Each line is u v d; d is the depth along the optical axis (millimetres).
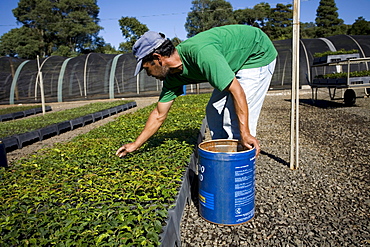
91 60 22781
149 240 2301
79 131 9844
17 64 23453
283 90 19266
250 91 3508
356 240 2854
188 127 6672
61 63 23141
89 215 2691
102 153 4848
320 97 14953
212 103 3732
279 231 3070
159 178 3451
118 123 8328
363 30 58062
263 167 4945
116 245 2236
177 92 3646
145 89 21734
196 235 3078
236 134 3658
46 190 3367
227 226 3188
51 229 2447
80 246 2219
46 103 21641
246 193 3031
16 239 2332
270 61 3582
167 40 2885
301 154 5578
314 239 2912
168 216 2730
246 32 3264
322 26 63562
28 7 59469
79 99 21984
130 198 2996
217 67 2680
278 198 3791
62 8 60500
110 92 21797
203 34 2965
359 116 9039
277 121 9102
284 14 59844
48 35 58906
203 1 57219
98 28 61688
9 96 21984
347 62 10367
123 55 23438
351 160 5051
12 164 4945
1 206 2953
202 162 3064
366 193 3777
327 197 3748
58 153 5125
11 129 8867
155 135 5949
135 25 58188
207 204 3129
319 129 7672
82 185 3482
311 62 19422
